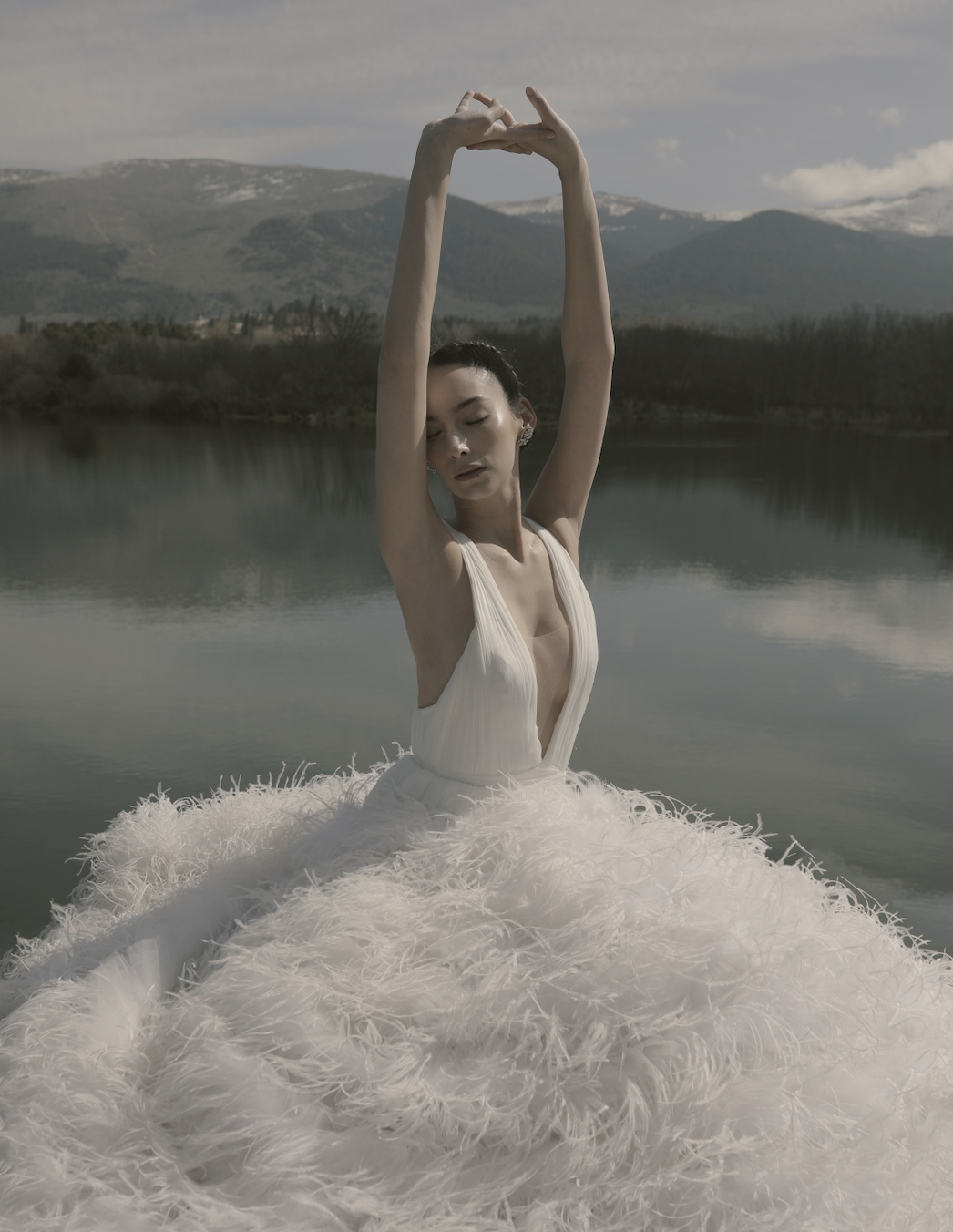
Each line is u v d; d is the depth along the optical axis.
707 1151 1.06
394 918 1.26
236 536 9.08
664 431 25.67
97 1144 1.08
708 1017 1.13
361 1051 1.12
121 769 3.47
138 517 10.24
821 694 4.56
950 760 3.66
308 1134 1.06
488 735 1.47
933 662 5.15
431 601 1.47
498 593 1.47
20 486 12.88
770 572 7.71
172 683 4.61
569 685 1.56
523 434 1.60
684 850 1.40
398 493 1.43
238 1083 1.09
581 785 1.63
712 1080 1.08
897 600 6.76
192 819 1.86
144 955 1.29
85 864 2.69
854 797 3.28
